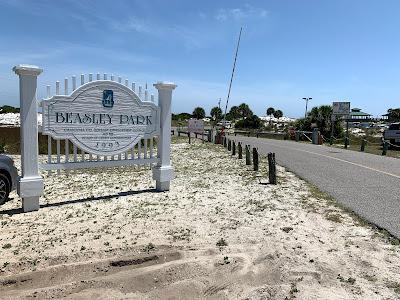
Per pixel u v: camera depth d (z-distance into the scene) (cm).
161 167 1059
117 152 998
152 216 796
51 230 703
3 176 884
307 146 2909
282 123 7856
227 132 5256
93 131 953
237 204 897
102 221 761
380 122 8494
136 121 1021
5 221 761
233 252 596
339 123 3997
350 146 3058
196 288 478
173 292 470
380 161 1814
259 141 3581
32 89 830
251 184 1158
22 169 834
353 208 855
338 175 1341
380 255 580
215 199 951
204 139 3656
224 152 2297
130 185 1148
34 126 837
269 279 506
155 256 579
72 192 1046
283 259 564
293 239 653
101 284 494
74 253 591
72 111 917
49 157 899
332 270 527
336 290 470
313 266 540
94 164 962
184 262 549
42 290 477
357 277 507
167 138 1070
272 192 1034
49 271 528
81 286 489
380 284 487
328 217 784
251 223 745
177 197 977
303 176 1311
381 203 905
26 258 571
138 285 497
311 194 1008
